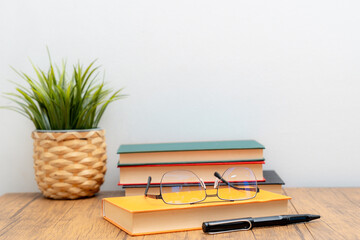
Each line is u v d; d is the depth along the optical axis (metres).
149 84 1.30
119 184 1.07
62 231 0.84
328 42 1.31
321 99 1.31
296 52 1.31
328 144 1.32
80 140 1.10
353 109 1.32
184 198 0.89
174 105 1.30
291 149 1.31
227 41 1.30
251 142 1.23
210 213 0.85
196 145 1.17
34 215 0.98
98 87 1.21
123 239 0.78
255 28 1.31
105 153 1.18
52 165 1.09
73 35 1.29
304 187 1.31
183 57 1.30
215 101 1.31
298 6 1.31
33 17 1.28
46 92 1.12
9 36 1.28
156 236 0.80
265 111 1.31
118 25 1.29
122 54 1.29
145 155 1.08
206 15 1.30
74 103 1.12
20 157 1.29
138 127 1.30
